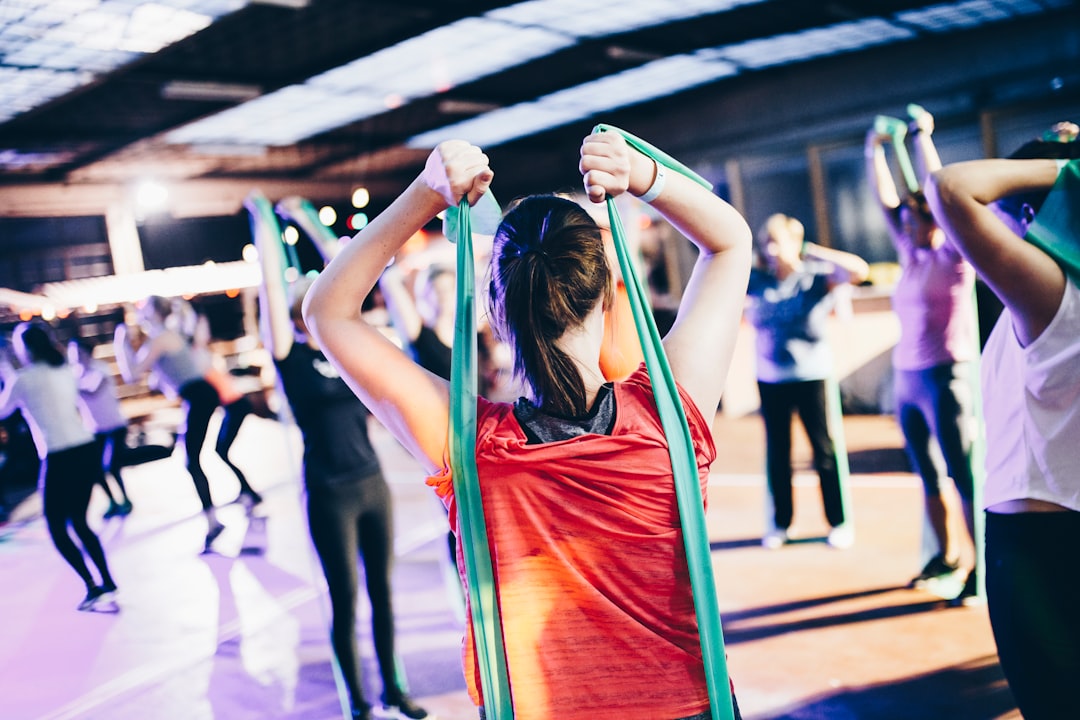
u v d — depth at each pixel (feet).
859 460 18.19
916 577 11.14
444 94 28.99
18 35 18.03
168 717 9.85
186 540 17.87
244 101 24.99
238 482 21.54
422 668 10.30
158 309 18.20
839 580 11.68
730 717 2.92
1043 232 4.14
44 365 14.47
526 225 3.27
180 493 22.61
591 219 3.34
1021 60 26.58
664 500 2.96
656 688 2.90
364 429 8.73
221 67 22.09
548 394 3.08
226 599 13.85
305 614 12.68
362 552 8.74
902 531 13.38
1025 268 4.05
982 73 27.40
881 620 10.26
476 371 3.07
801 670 9.24
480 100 30.55
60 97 22.85
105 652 12.23
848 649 9.61
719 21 24.16
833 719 8.16
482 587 2.94
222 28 19.19
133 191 35.17
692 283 3.42
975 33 27.35
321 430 8.43
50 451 14.48
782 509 13.26
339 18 19.62
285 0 17.84
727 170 32.89
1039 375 4.18
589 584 2.92
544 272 3.10
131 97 24.11
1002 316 4.82
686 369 3.18
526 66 26.81
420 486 20.34
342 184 42.50
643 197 3.22
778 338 12.72
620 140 3.10
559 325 3.09
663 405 2.98
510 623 2.94
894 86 29.43
